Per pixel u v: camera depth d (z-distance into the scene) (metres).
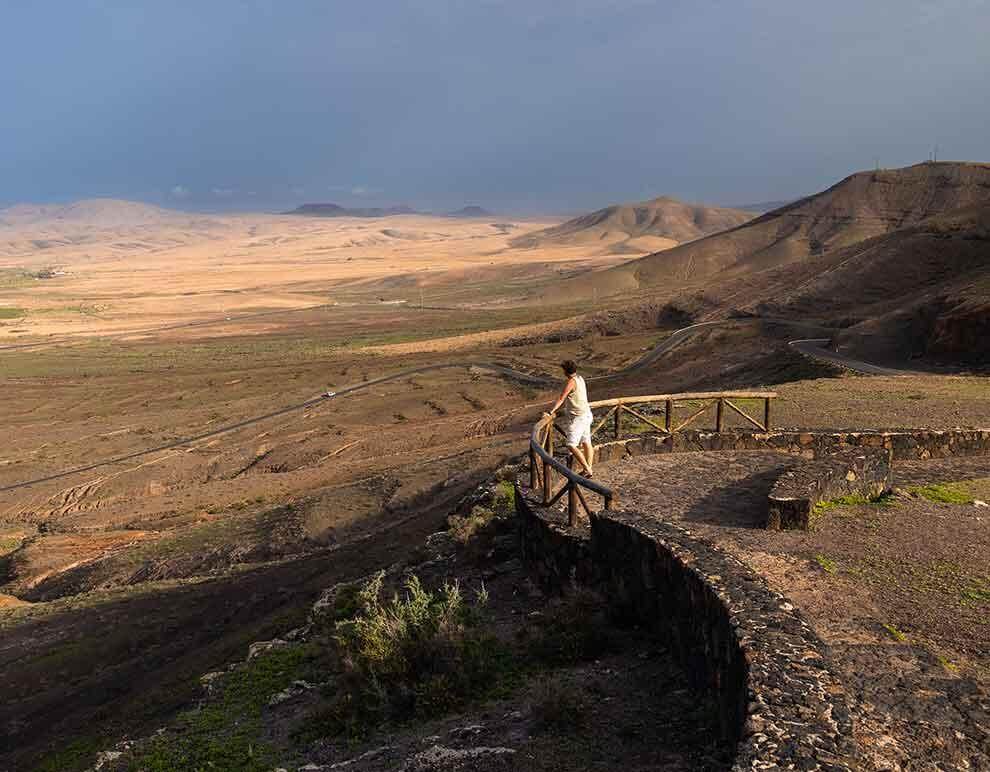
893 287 123.31
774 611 6.32
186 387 113.25
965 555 9.32
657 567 8.20
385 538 31.89
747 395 16.55
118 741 15.53
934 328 63.78
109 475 70.75
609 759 6.04
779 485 11.20
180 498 60.41
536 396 91.31
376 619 9.33
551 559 11.02
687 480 13.34
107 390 113.31
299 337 176.62
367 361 131.00
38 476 72.50
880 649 6.49
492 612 10.85
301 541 40.66
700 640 6.95
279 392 105.12
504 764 6.20
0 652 29.88
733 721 5.71
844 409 24.84
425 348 147.50
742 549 9.63
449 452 57.56
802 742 4.57
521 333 155.88
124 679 24.50
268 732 9.13
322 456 70.25
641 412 27.67
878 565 8.99
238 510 55.12
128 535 51.25
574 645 8.41
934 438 15.70
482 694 8.05
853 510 11.45
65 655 28.19
